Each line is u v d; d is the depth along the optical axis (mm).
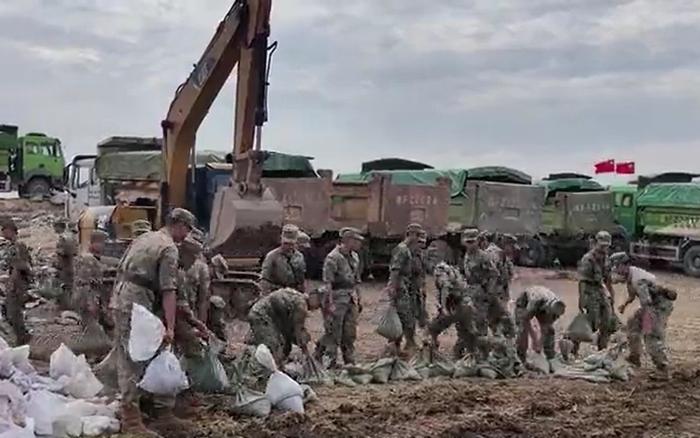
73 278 10656
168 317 7562
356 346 12500
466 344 10984
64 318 11008
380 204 19828
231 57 14258
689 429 8734
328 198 19203
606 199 26344
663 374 11000
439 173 24891
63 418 7359
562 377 10844
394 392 9586
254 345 9469
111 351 9133
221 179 17375
